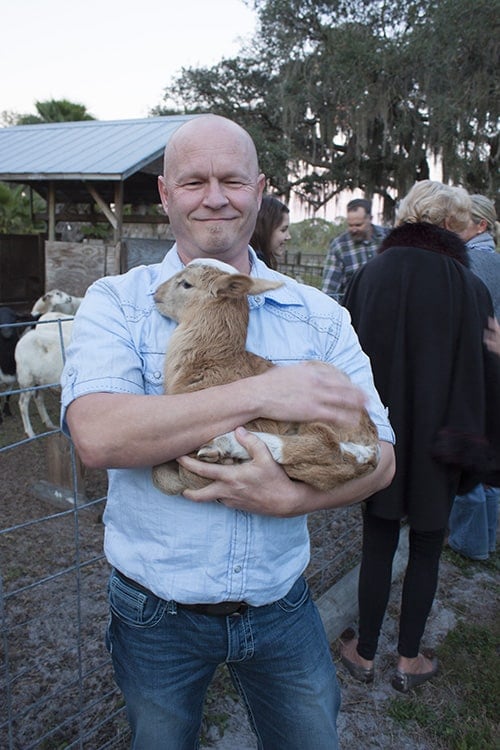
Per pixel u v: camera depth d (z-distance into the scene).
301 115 21.95
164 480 1.66
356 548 4.30
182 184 1.86
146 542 1.75
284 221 4.21
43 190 12.01
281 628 1.88
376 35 21.11
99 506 5.03
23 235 11.91
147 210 13.53
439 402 2.64
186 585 1.71
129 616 1.82
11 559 4.17
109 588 1.94
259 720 2.03
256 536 1.74
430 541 2.88
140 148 9.41
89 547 4.40
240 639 1.81
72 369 1.69
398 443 2.69
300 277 16.45
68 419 1.66
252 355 1.80
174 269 1.98
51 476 5.12
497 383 2.73
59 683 3.01
